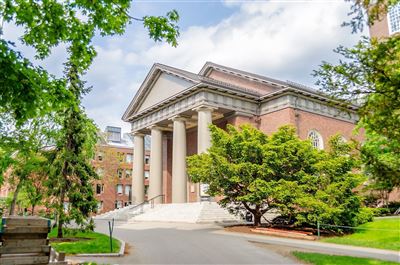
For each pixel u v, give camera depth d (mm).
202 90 34562
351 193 20953
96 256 13000
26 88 8195
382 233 18734
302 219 19812
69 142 19828
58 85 9750
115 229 23844
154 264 11633
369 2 6590
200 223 26469
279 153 22047
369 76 7090
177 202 35812
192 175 23781
